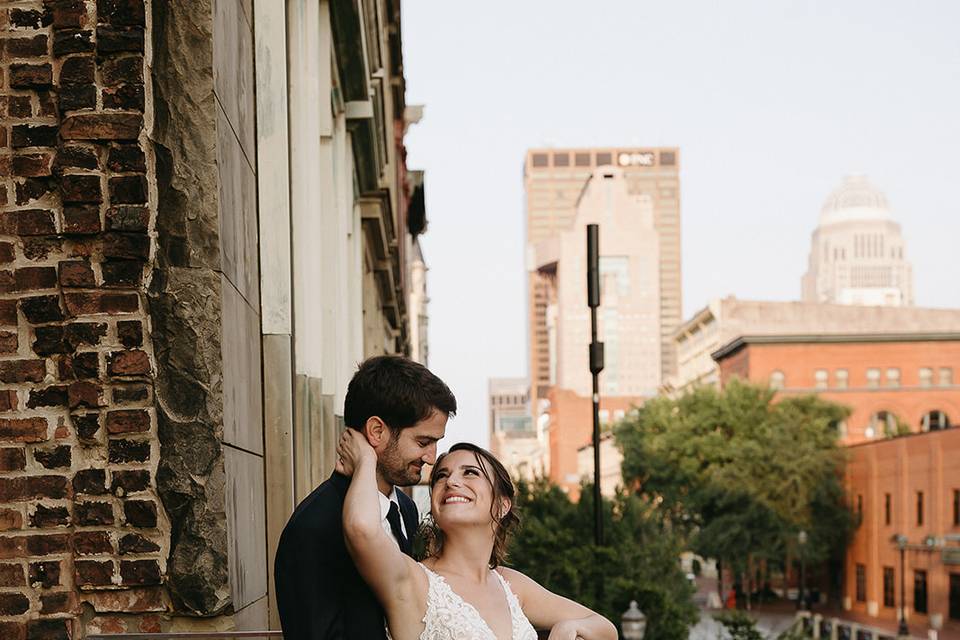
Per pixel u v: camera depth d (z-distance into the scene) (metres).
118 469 4.18
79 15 4.29
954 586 43.78
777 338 69.50
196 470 4.20
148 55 4.35
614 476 110.75
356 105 11.48
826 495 53.75
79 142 4.26
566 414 127.56
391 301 21.39
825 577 59.00
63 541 4.15
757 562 53.34
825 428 56.50
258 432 5.38
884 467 51.25
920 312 88.25
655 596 18.19
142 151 4.27
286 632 3.25
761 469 53.84
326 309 9.52
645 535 23.44
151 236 4.28
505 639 3.49
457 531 3.61
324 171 9.36
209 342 4.29
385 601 3.28
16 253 4.25
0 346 4.22
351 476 3.40
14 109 4.29
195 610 4.16
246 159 5.29
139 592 4.16
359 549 3.17
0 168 4.27
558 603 3.89
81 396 4.20
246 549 4.79
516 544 19.25
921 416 68.62
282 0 6.42
